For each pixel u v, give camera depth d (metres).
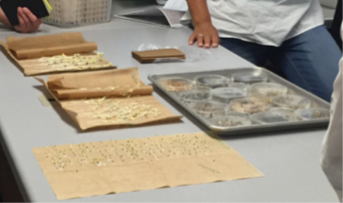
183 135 0.88
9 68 1.22
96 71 1.16
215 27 1.77
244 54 1.81
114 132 0.88
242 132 0.89
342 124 0.53
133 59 1.38
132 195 0.66
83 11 1.72
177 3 1.96
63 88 1.05
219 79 1.22
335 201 0.69
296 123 0.92
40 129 0.87
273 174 0.76
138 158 0.77
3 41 1.47
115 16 1.93
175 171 0.73
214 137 0.88
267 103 1.07
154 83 1.12
